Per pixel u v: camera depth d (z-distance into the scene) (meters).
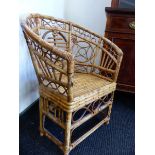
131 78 1.65
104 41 1.39
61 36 1.40
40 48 1.02
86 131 1.41
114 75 1.32
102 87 1.22
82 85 1.22
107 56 1.39
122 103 1.87
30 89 1.55
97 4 1.91
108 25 1.55
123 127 1.50
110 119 1.59
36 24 1.27
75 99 1.02
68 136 1.08
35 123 1.43
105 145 1.29
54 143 1.25
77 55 1.60
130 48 1.56
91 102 1.15
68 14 2.01
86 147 1.25
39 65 1.11
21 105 1.46
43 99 1.18
